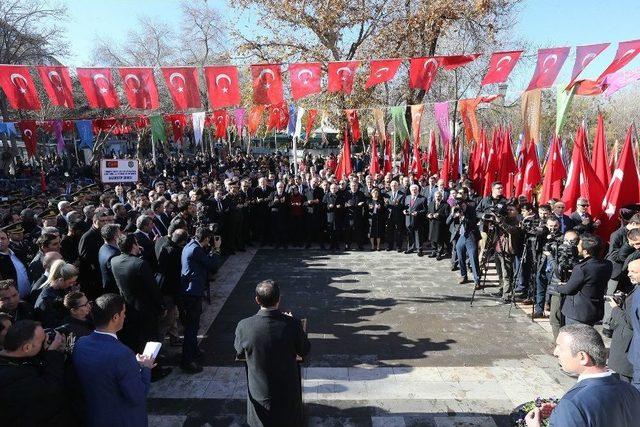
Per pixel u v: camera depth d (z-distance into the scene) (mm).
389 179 13430
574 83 7195
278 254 11977
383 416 4762
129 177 12500
